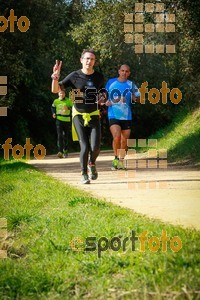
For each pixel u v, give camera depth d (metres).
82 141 11.27
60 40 34.28
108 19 21.03
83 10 33.47
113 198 8.91
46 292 4.74
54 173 14.90
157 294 4.13
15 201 9.02
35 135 38.97
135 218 6.67
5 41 26.23
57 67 10.62
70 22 34.19
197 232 5.73
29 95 35.22
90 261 5.17
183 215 7.05
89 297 4.48
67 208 7.81
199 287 4.19
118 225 6.28
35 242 6.15
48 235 6.29
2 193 10.45
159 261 4.80
